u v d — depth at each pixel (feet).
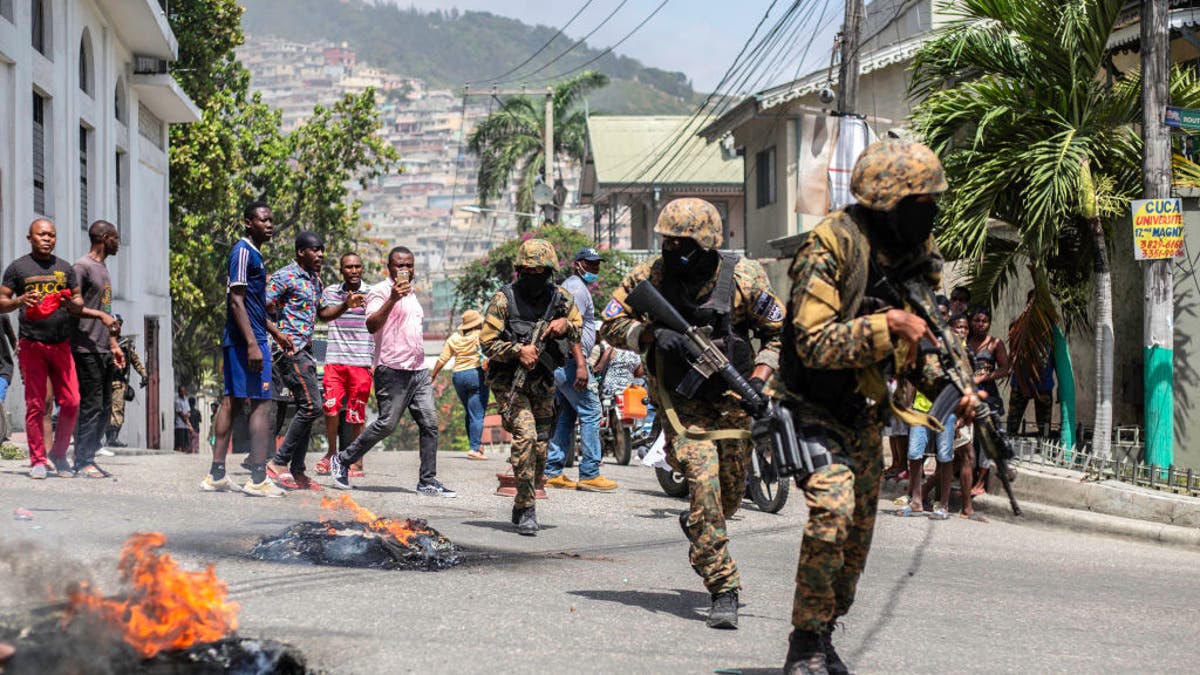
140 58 81.10
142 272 85.20
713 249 18.25
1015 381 44.04
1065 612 20.83
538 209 166.30
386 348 33.17
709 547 17.67
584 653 15.49
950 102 41.19
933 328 14.24
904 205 13.71
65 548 19.69
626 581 21.45
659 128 146.30
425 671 14.02
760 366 18.40
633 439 49.32
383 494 33.27
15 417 48.93
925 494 37.32
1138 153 40.47
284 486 32.91
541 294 27.45
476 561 22.62
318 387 33.19
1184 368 39.99
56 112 60.34
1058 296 44.96
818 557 14.12
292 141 137.28
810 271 13.93
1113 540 31.94
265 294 30.27
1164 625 20.01
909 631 18.38
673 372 18.10
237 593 17.48
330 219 139.85
